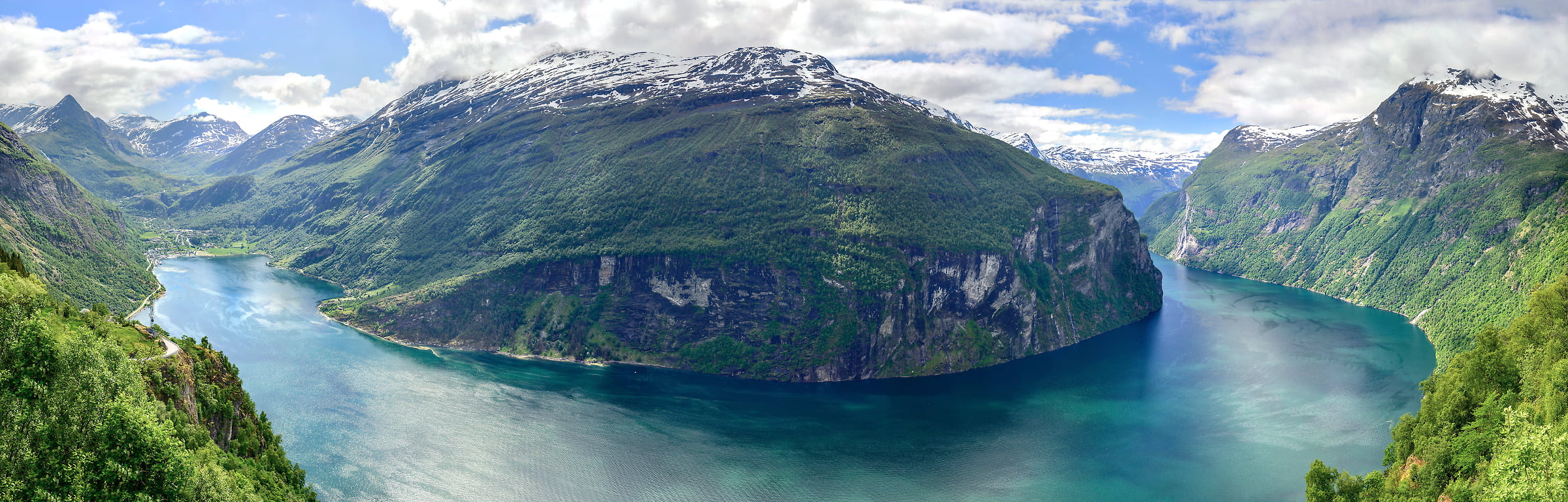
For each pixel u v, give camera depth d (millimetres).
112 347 113312
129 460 101375
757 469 194125
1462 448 134500
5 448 95312
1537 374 138500
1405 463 151125
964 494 183250
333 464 184500
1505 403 138500
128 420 102000
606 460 196000
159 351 130500
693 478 188250
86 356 106500
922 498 181000
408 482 178000
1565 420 112500
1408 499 133250
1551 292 162375
